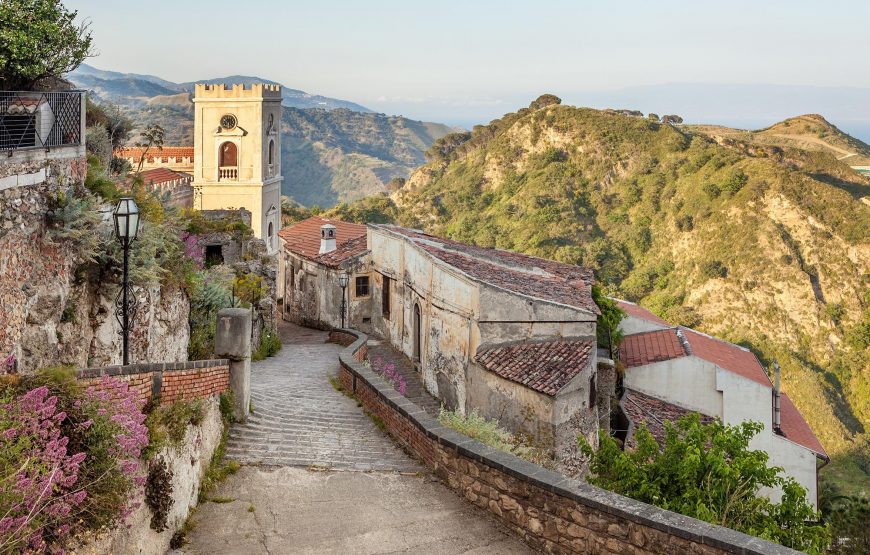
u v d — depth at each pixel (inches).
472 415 589.6
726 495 483.2
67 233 513.0
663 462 515.2
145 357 632.4
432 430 495.2
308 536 394.3
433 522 416.8
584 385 831.1
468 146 6934.1
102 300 569.9
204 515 413.1
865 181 5319.9
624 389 1157.7
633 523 346.6
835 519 913.5
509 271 1054.4
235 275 1169.4
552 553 383.2
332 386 796.6
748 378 1168.2
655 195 5083.7
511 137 6299.2
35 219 491.5
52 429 286.5
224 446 504.7
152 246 623.2
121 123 951.6
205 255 1211.9
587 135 5816.9
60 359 514.6
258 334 1125.7
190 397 446.0
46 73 605.3
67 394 310.3
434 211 5895.7
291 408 663.1
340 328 1311.5
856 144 7194.9
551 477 394.0
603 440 563.2
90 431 301.4
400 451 541.6
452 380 948.0
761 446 1108.5
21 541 244.5
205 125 2524.6
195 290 799.7
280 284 1847.9
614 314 1175.6
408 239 1150.3
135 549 325.1
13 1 580.4
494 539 400.2
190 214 1208.2
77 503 272.4
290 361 1063.6
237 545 381.1
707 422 1130.0
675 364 1180.5
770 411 1161.4
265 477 470.6
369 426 611.8
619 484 514.3
